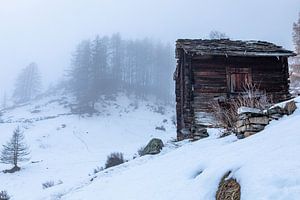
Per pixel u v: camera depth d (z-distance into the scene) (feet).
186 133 52.11
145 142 150.71
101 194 27.07
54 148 143.95
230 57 55.31
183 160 24.79
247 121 24.76
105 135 178.81
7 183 90.74
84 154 130.11
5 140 156.35
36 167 106.83
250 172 12.85
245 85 54.44
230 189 13.37
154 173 25.35
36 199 39.63
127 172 32.27
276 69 55.83
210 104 52.49
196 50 53.06
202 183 15.98
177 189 17.93
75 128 182.60
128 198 21.59
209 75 54.19
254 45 59.88
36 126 181.98
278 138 16.22
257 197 11.12
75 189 37.73
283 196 10.50
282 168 12.00
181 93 64.59
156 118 233.35
